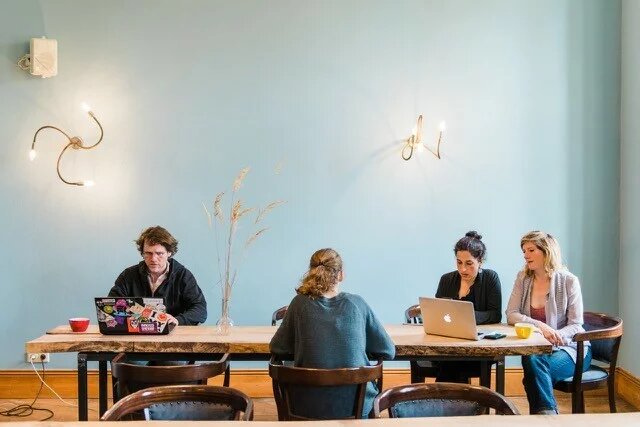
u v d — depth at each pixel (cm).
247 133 492
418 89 500
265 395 499
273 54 493
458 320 346
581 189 507
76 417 450
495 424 207
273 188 494
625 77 497
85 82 484
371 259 498
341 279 321
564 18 505
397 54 498
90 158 485
